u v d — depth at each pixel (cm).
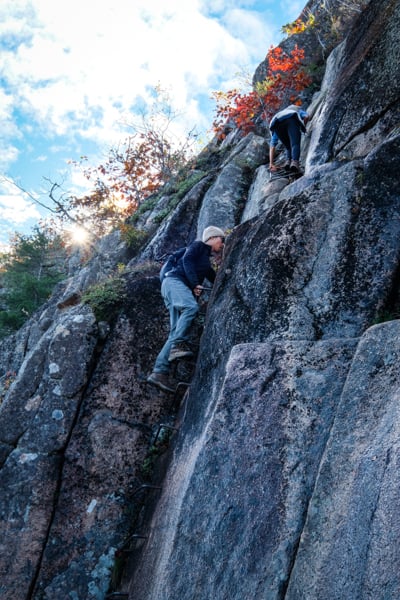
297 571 238
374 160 368
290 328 353
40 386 506
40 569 433
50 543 442
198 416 393
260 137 831
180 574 293
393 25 497
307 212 387
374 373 265
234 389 331
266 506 275
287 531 259
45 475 465
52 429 483
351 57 584
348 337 330
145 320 544
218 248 508
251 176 769
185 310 477
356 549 214
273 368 325
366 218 357
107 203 1398
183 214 779
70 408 494
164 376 479
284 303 366
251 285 397
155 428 496
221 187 745
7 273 2145
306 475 272
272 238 400
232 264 441
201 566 284
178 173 1059
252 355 340
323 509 243
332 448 256
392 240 343
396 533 200
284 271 379
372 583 199
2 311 1691
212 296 453
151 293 562
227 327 400
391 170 358
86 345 523
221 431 320
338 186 378
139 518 453
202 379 416
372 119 481
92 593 425
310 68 865
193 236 754
